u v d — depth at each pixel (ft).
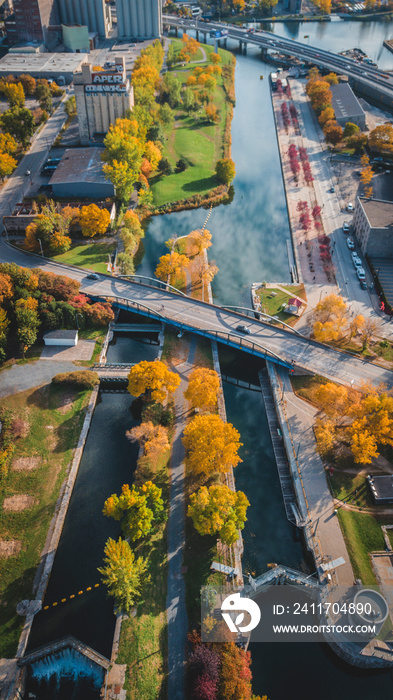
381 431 622.13
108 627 506.48
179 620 502.38
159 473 612.29
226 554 547.49
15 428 649.20
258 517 598.75
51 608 517.96
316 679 489.67
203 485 602.44
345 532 567.59
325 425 632.79
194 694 441.68
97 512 594.24
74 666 483.92
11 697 457.27
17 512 581.94
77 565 549.95
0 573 534.78
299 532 586.45
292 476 621.31
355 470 624.18
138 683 463.42
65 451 641.81
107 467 637.71
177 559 543.80
